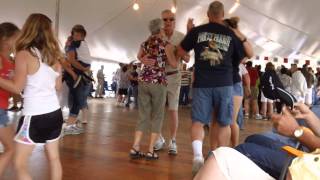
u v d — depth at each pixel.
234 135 5.16
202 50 4.49
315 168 1.89
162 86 5.43
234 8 13.16
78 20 15.05
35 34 3.24
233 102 4.81
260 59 20.23
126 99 16.08
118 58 19.34
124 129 8.20
